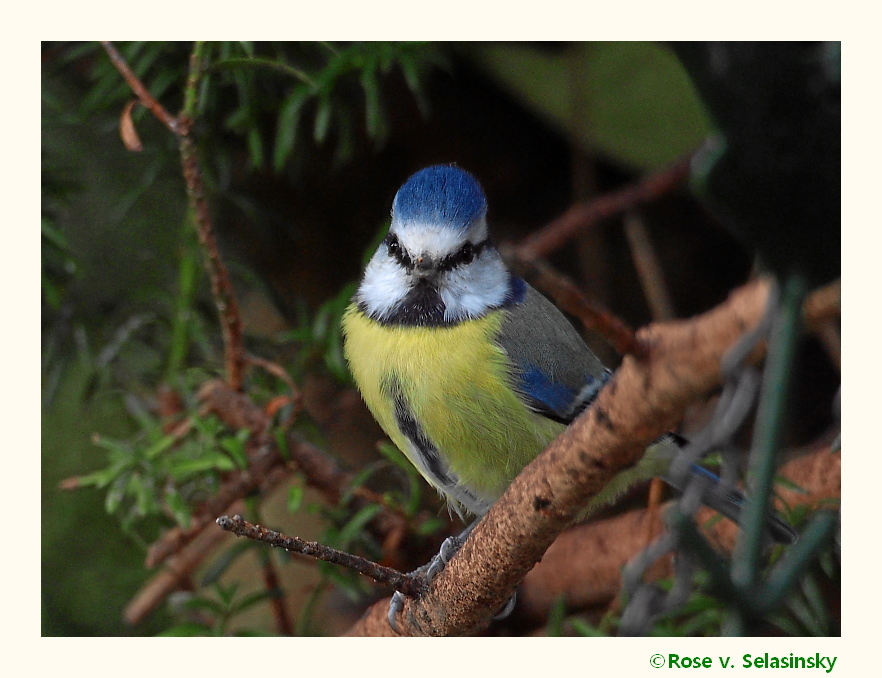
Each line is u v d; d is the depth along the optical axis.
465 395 5.73
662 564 6.34
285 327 8.37
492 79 7.98
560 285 2.88
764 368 3.10
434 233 5.82
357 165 8.39
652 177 7.69
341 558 4.39
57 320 7.27
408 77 6.25
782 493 6.20
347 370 6.66
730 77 2.46
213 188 7.22
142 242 7.71
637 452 3.55
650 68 7.66
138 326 7.23
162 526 6.89
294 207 8.43
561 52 7.85
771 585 2.96
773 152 2.49
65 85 7.63
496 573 4.49
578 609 6.95
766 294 2.72
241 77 6.50
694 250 8.68
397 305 5.93
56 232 6.50
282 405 6.39
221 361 7.40
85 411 7.62
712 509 6.02
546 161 8.75
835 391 8.02
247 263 7.96
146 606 6.90
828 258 2.58
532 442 5.85
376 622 5.79
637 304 8.67
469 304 5.86
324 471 6.48
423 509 7.48
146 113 6.98
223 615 5.94
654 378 3.15
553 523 4.06
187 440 6.61
